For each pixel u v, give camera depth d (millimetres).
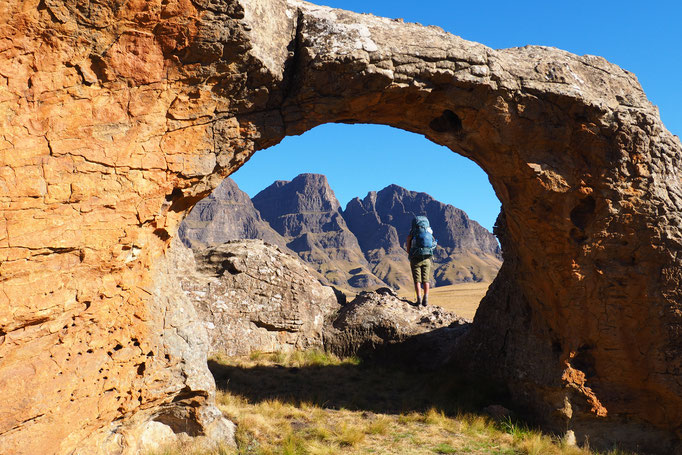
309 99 7766
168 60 6484
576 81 8570
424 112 8602
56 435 5867
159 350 7168
